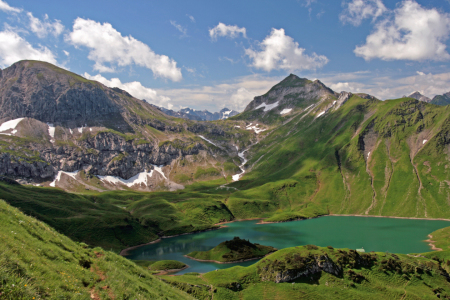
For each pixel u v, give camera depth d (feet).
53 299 83.66
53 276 97.14
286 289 397.39
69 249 138.21
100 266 140.87
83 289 104.63
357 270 422.00
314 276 414.41
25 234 115.44
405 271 422.82
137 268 185.98
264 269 435.12
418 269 426.51
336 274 414.00
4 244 93.97
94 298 105.40
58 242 136.05
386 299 374.63
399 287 398.01
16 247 97.91
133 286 137.80
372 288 393.09
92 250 171.83
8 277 76.95
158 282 185.88
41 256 107.34
